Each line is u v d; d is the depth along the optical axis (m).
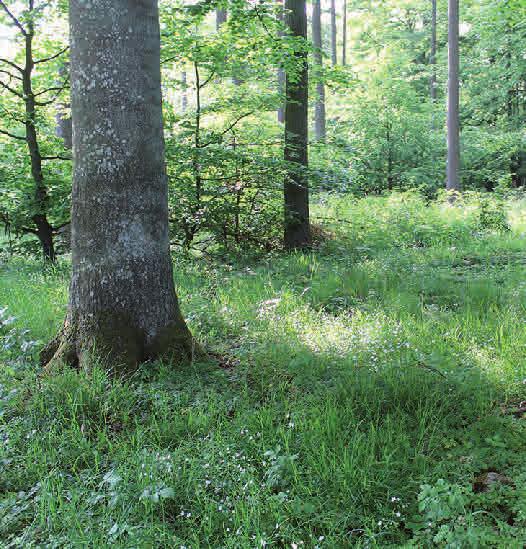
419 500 2.75
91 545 2.68
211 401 4.04
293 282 7.48
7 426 3.71
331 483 3.03
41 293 6.92
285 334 5.31
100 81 4.48
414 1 31.17
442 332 5.26
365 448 3.30
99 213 4.59
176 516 2.91
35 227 10.31
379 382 4.12
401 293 6.66
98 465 3.36
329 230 11.89
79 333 4.61
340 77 10.66
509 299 6.36
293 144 10.42
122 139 4.56
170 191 9.76
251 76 10.23
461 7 26.92
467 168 21.77
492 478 3.07
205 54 9.49
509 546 2.45
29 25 8.96
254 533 2.69
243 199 10.75
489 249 10.00
